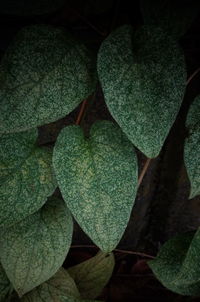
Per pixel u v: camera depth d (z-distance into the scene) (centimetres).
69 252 74
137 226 73
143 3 48
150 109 41
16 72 43
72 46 44
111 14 55
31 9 50
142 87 42
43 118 44
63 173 45
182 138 63
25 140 48
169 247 57
